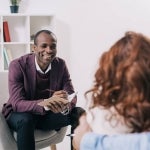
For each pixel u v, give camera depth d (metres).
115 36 4.00
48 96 2.63
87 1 3.88
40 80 2.59
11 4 3.58
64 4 3.82
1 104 2.57
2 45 3.55
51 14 3.61
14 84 2.50
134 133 0.96
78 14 3.87
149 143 0.92
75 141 1.11
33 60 2.60
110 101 0.96
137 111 0.91
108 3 3.95
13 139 2.41
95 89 0.99
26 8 3.72
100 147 0.97
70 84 2.71
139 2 4.06
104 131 1.00
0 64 3.65
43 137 2.48
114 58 0.94
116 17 3.99
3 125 2.39
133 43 0.94
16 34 3.75
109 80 0.94
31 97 2.57
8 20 3.71
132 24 4.06
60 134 2.62
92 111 1.03
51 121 2.48
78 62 3.92
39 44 2.56
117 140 0.95
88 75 3.94
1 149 2.27
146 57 0.91
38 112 2.39
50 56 2.57
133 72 0.90
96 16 3.92
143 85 0.90
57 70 2.66
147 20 4.09
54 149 2.83
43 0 3.76
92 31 3.93
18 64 2.56
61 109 2.44
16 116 2.34
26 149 2.26
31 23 3.77
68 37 3.87
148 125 0.92
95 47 3.95
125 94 0.92
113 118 0.97
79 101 3.92
